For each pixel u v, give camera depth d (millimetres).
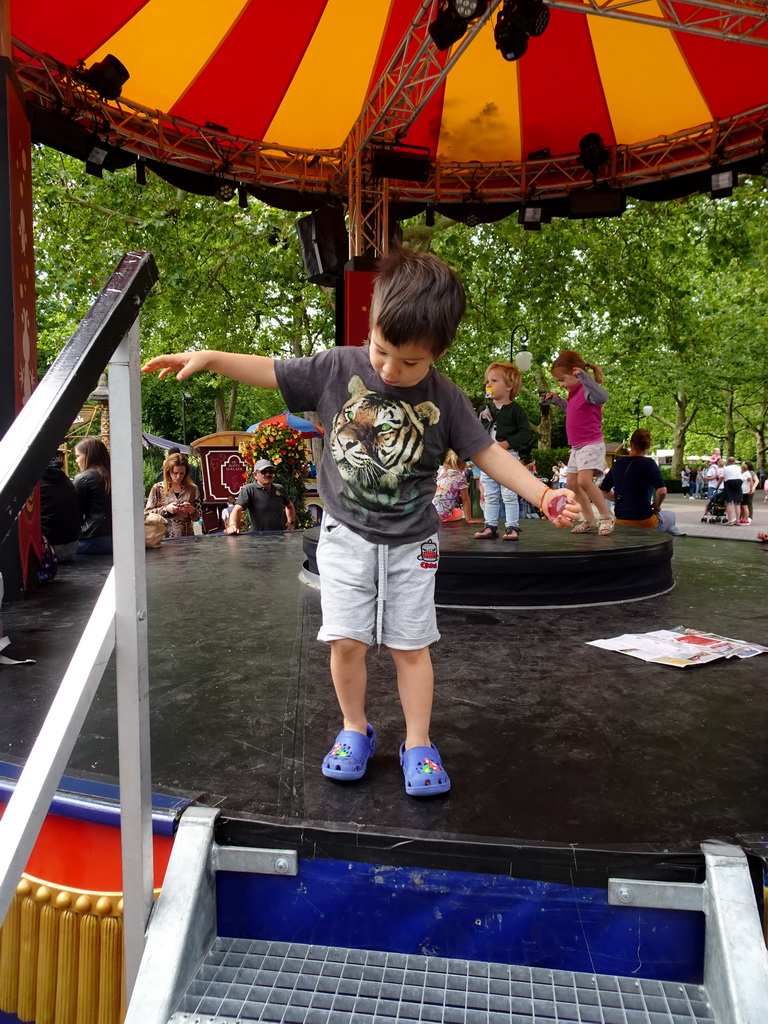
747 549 5781
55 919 1374
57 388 877
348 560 1515
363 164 6727
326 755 1627
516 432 4301
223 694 2102
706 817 1332
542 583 3354
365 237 7207
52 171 11039
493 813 1353
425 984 1129
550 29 5617
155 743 1720
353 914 1225
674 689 2146
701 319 20031
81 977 1359
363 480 1516
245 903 1259
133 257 1167
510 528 4043
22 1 4547
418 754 1491
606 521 4402
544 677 2268
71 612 3129
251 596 3619
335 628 1506
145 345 14805
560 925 1168
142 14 4949
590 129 6574
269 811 1347
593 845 1173
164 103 5910
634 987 1121
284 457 8461
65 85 5309
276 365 1584
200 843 1234
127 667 1097
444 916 1197
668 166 6699
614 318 13742
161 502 7316
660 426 39812
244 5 5133
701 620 3105
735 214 12023
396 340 1328
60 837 1399
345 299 6742
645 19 4723
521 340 16797
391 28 5562
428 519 1561
